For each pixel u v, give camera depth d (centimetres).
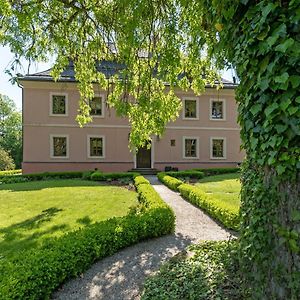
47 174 1677
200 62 664
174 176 1540
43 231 555
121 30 620
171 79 657
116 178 1515
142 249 468
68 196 977
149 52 648
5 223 624
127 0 514
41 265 313
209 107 2048
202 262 315
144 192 859
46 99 1886
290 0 177
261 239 205
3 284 271
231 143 2067
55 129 1897
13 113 4066
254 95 203
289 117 179
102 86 838
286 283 187
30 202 880
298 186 183
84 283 349
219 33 252
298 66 174
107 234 440
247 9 210
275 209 196
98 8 651
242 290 231
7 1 569
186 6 484
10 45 639
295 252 182
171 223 567
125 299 311
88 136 1931
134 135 779
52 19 707
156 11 561
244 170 248
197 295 242
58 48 756
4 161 2845
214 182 1355
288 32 178
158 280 290
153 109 705
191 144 2031
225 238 526
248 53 201
